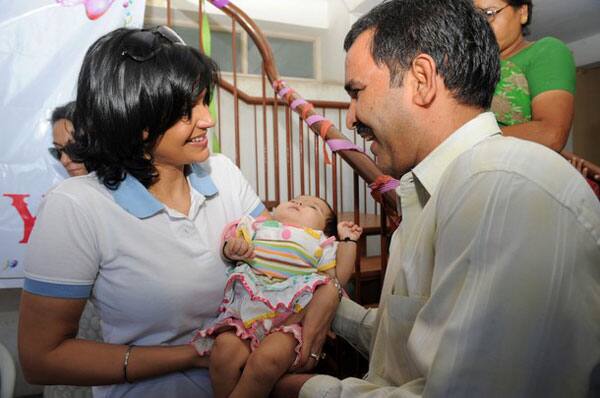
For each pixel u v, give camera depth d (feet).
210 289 2.98
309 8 12.43
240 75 11.59
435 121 2.09
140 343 2.84
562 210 1.51
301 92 11.50
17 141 5.27
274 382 2.71
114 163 2.66
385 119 2.19
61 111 4.65
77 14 5.41
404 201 2.43
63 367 2.53
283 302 3.12
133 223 2.67
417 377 2.02
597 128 14.34
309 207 4.16
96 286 2.72
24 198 5.33
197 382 2.99
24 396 6.47
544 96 4.39
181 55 2.52
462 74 2.01
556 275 1.46
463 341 1.51
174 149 2.67
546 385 1.47
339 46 12.11
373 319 3.17
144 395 2.82
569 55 4.53
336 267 3.78
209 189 3.18
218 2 6.23
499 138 1.83
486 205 1.58
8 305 6.62
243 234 3.25
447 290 1.65
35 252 2.48
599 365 1.50
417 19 2.06
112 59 2.44
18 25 5.19
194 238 2.90
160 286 2.69
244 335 2.90
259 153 10.87
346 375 5.73
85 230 2.54
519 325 1.45
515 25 4.75
